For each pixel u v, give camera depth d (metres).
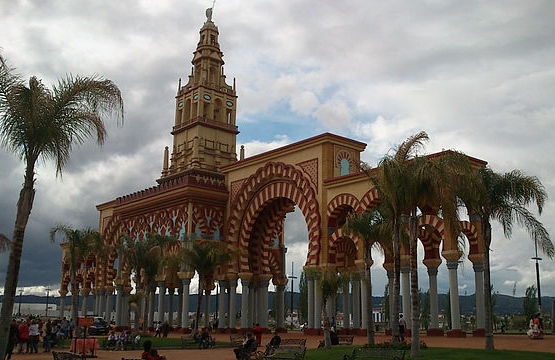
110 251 48.16
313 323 39.66
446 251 32.28
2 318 15.36
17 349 30.16
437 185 21.81
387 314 62.09
